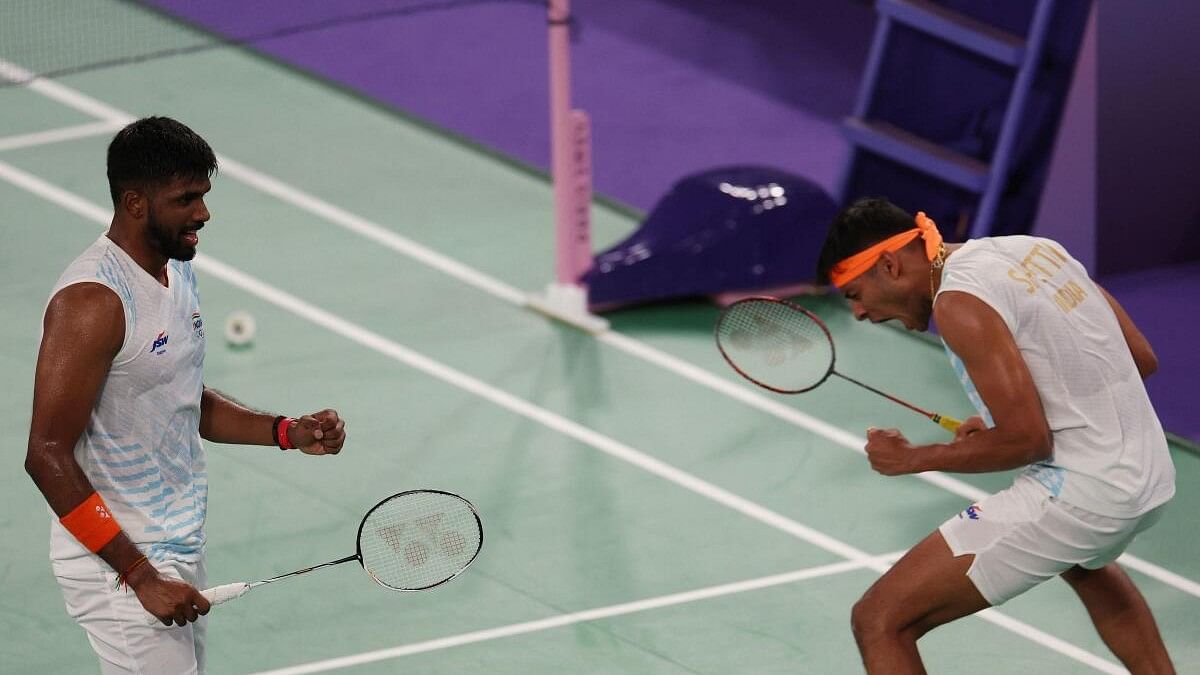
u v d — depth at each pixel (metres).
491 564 20.56
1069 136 28.22
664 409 24.66
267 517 21.36
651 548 21.08
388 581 14.59
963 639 19.44
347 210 30.73
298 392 24.66
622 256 27.38
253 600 19.59
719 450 23.58
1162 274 29.92
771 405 24.88
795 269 28.06
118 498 13.51
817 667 18.75
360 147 33.34
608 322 27.33
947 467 14.70
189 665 13.95
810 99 36.22
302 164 32.44
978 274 14.74
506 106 35.31
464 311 27.42
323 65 36.78
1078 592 16.67
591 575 20.42
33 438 12.81
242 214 30.33
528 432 23.84
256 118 34.28
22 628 18.86
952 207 29.28
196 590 13.27
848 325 27.59
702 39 38.88
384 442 23.36
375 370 25.39
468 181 32.25
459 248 29.59
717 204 27.78
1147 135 28.89
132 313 13.10
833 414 24.72
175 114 34.09
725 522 21.75
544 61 37.50
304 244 29.39
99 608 13.65
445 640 18.97
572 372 25.67
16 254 28.30
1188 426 24.92
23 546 20.47
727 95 36.19
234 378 24.97
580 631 19.27
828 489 22.67
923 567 15.35
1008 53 27.73
